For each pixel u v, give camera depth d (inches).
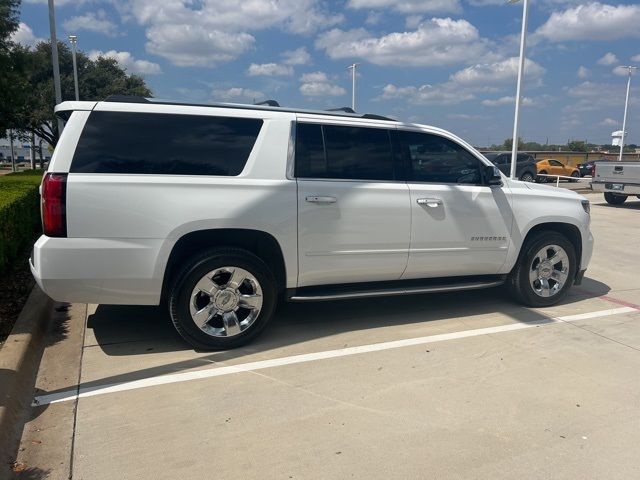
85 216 153.6
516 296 228.8
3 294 221.0
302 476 110.8
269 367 163.5
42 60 808.3
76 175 153.6
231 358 169.8
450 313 220.1
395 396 145.8
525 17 728.3
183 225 161.8
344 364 166.4
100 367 162.2
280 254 176.7
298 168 177.9
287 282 181.2
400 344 183.9
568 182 1061.8
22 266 267.1
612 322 211.9
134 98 167.8
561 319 214.7
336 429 128.8
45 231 153.9
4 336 174.9
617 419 135.1
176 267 172.7
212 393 146.3
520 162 983.0
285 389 149.2
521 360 171.6
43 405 139.6
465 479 110.7
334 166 183.8
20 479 109.6
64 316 206.8
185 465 114.1
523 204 215.6
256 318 177.0
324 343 183.8
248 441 123.2
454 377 158.2
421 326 203.2
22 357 156.1
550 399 145.3
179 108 166.6
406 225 192.5
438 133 202.8
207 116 168.9
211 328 173.6
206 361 167.3
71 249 153.6
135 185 157.1
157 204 159.2
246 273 172.6
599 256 351.6
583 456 119.0
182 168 163.6
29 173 692.7
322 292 189.0
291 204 174.1
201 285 167.6
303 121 180.5
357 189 184.2
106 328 194.7
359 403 141.6
